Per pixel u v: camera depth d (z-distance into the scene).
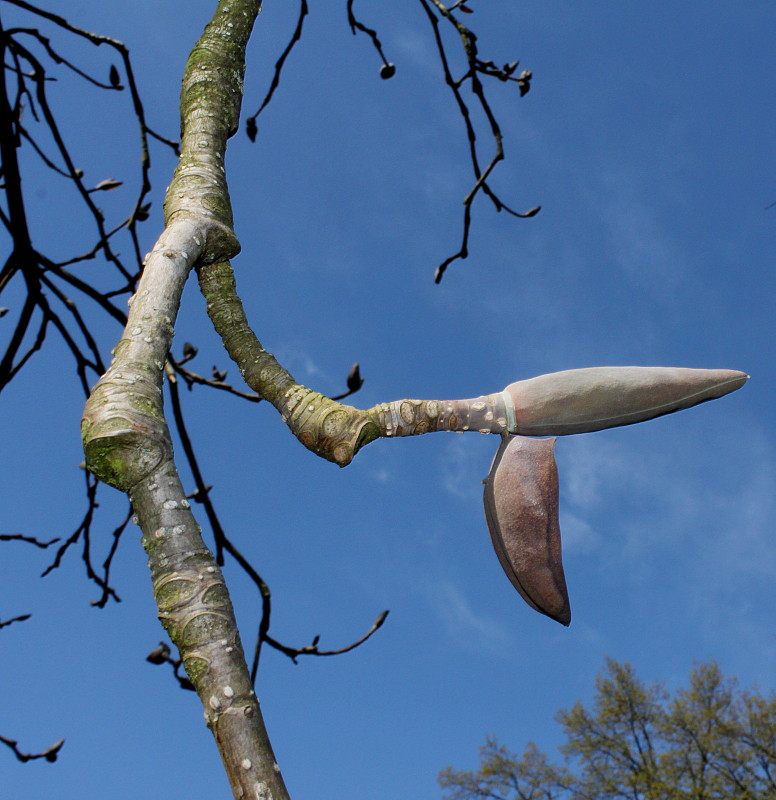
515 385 1.58
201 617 1.08
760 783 16.20
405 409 1.51
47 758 2.66
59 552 3.01
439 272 2.78
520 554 1.55
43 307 2.62
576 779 17.50
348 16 2.94
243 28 2.04
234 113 1.92
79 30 2.32
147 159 2.65
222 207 1.67
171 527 1.13
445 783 17.98
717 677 17.09
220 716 1.04
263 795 1.00
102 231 2.79
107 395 1.20
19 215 2.38
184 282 1.45
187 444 2.55
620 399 1.57
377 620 2.44
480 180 2.68
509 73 2.63
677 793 16.22
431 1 2.63
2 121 2.23
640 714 17.39
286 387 1.53
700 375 1.59
